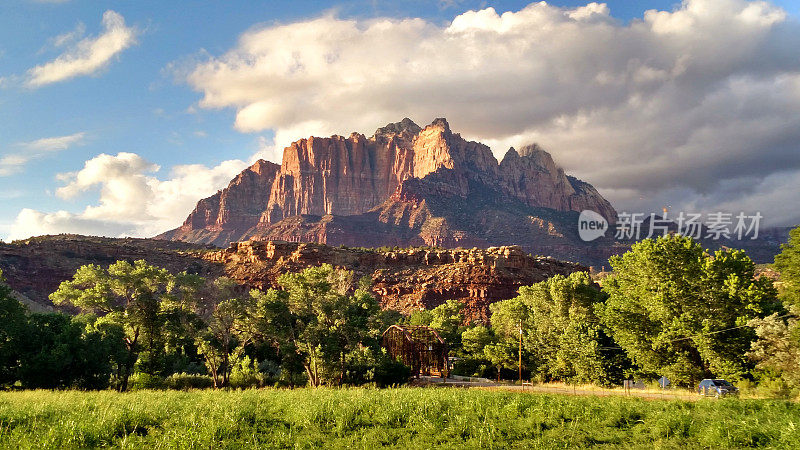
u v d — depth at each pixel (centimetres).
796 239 4022
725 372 4000
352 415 2292
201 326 5475
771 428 1844
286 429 2083
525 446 1856
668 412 2248
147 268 5100
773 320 3691
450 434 2006
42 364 4306
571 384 5450
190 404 2445
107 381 4969
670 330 4350
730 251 4475
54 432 1723
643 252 4678
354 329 5406
